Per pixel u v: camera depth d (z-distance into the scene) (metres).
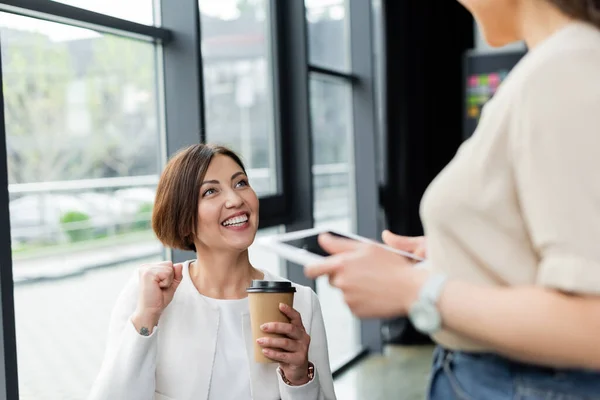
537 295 0.66
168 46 2.62
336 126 4.58
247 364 1.59
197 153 1.65
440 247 0.80
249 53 3.36
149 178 2.71
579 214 0.63
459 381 0.85
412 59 4.96
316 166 4.28
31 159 2.62
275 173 3.63
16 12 1.95
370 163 4.74
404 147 4.92
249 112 3.36
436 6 5.10
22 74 2.32
